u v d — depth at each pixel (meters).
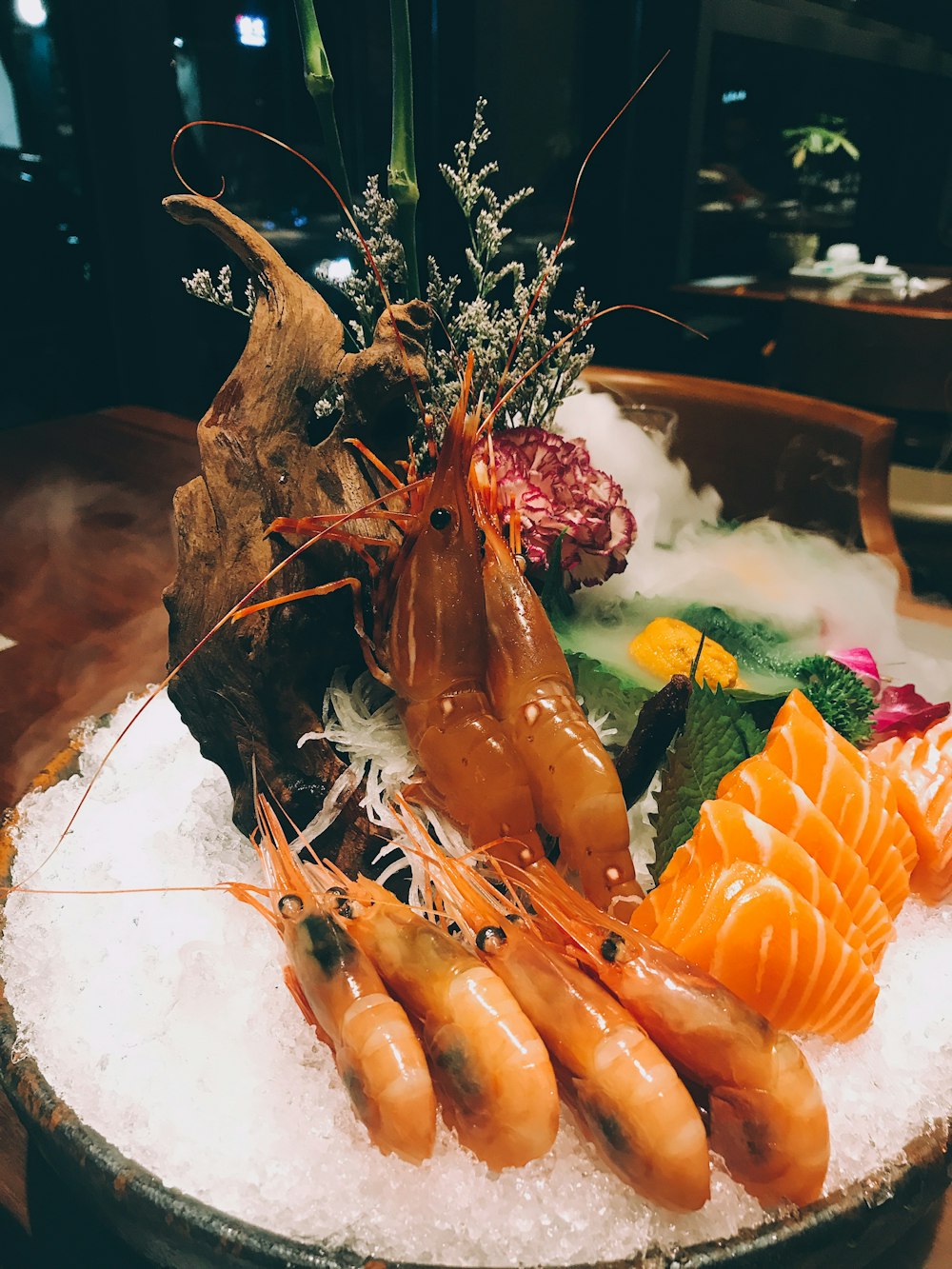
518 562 0.36
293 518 0.33
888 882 0.32
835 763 0.32
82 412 0.83
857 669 0.40
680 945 0.28
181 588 0.33
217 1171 0.24
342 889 0.31
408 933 0.29
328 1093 0.27
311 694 0.34
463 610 0.33
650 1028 0.26
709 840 0.30
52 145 0.71
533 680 0.34
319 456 0.34
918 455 1.02
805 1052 0.28
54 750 0.44
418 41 0.56
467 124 0.58
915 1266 0.26
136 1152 0.25
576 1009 0.26
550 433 0.42
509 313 0.43
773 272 1.06
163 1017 0.29
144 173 0.70
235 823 0.35
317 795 0.34
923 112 0.92
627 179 0.73
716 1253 0.22
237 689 0.33
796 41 0.73
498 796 0.33
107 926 0.32
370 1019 0.26
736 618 0.44
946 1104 0.26
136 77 0.66
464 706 0.33
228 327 0.79
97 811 0.37
